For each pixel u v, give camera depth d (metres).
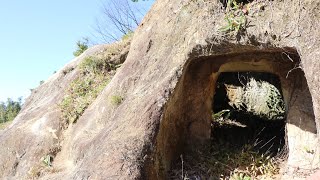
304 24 4.39
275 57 5.30
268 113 7.79
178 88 5.33
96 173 4.69
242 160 5.40
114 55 7.54
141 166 4.61
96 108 6.23
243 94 8.20
